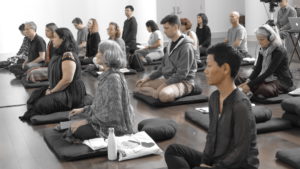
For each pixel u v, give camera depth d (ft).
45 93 17.17
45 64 25.25
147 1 39.19
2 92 22.59
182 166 8.61
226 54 7.77
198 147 12.84
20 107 19.10
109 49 12.26
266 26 17.30
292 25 24.97
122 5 39.78
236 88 7.95
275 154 12.00
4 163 12.12
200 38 32.14
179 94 18.11
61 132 14.02
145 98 18.76
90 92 21.75
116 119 12.50
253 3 41.19
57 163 11.87
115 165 11.48
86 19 39.19
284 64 18.03
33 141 13.98
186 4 48.16
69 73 16.22
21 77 26.40
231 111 7.73
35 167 11.67
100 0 39.29
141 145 12.12
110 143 11.77
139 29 39.22
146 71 27.76
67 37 16.48
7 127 15.84
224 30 48.42
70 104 16.65
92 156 12.07
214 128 8.00
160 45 30.66
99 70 27.58
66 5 38.55
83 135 12.60
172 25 17.89
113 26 27.50
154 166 11.30
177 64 18.24
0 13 36.55
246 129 7.57
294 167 10.91
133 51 29.66
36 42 26.30
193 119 15.35
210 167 8.02
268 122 14.29
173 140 13.50
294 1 38.06
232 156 7.63
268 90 17.56
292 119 14.30
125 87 12.55
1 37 36.78
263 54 17.67
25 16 37.37
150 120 14.39
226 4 48.24
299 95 17.75
